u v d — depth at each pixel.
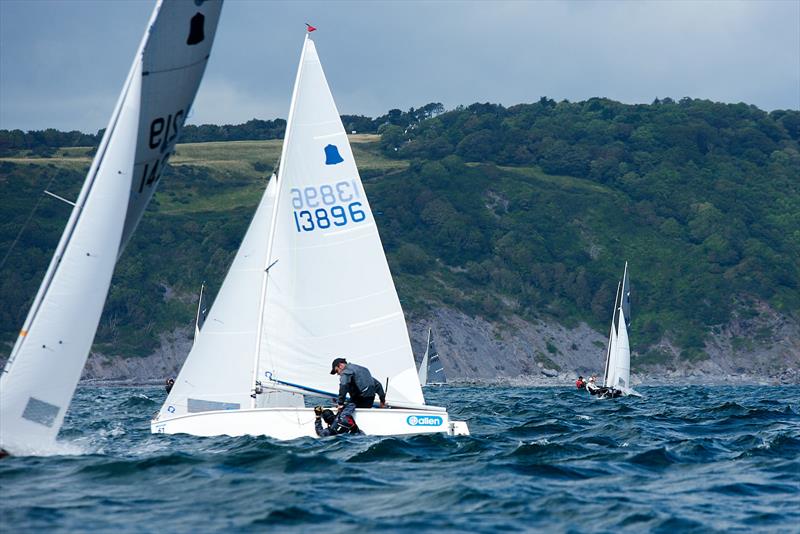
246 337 67.38
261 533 38.62
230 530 38.94
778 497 49.28
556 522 42.00
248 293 67.75
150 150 52.12
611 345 192.12
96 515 40.97
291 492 46.41
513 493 48.03
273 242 67.69
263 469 52.94
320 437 65.19
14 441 49.78
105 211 49.72
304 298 67.75
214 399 66.94
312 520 41.09
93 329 50.12
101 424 93.00
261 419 65.81
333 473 52.47
